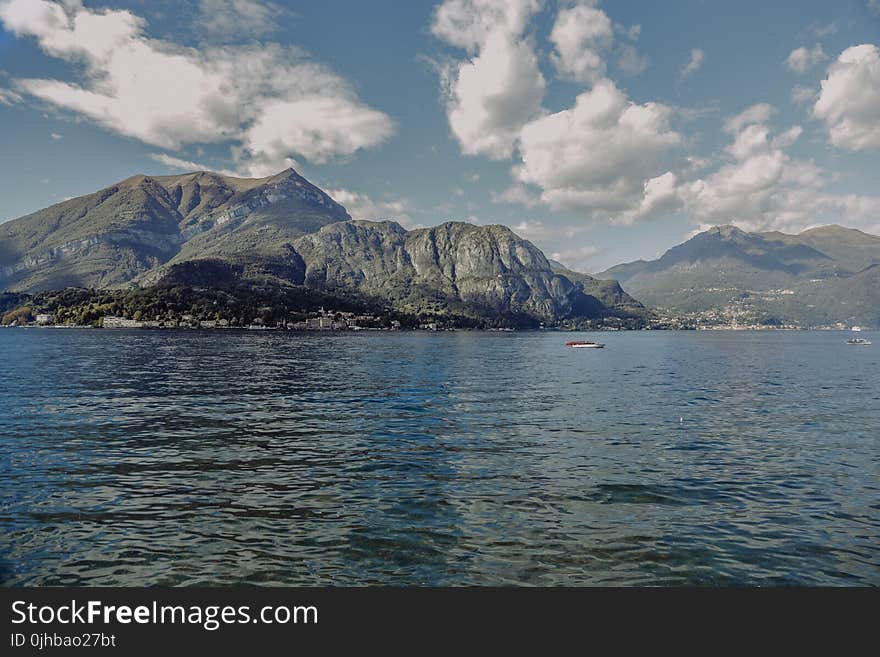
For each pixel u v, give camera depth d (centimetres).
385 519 2058
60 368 8225
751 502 2302
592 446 3312
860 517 2145
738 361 12481
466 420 4188
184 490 2375
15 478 2520
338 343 19162
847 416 4550
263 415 4312
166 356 11138
